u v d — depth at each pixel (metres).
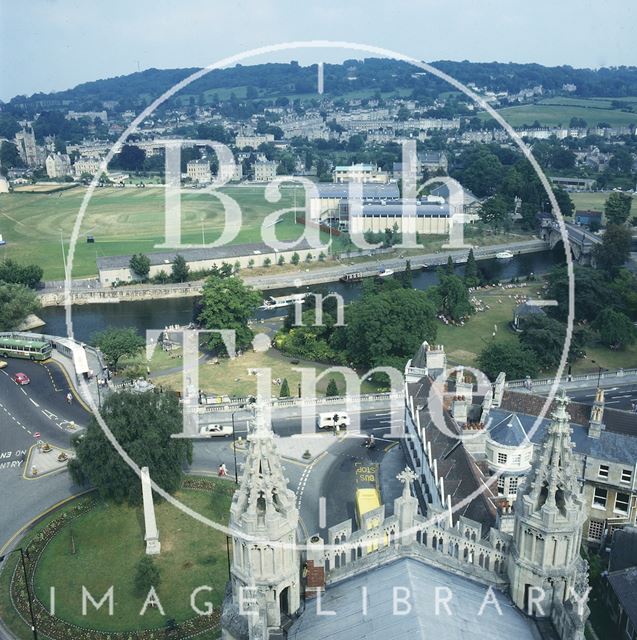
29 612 108.12
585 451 126.44
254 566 60.19
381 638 57.56
